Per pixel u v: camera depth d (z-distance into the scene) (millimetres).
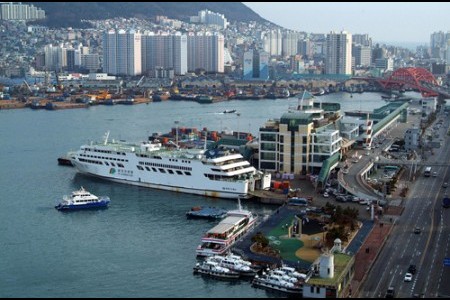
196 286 183875
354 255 189000
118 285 184875
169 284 185625
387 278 178125
